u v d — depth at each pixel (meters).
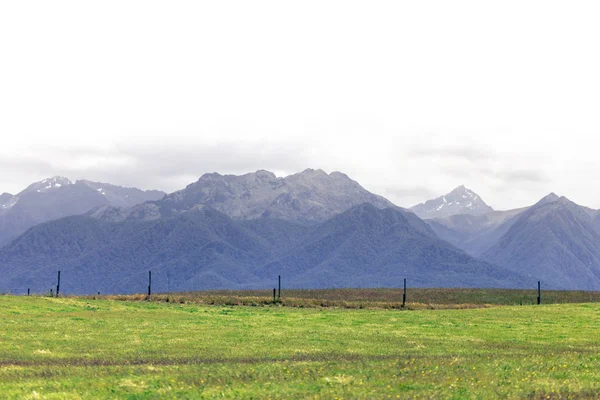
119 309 88.38
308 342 56.50
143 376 36.06
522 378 34.62
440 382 33.31
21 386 32.81
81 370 38.59
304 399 29.00
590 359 44.09
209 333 62.72
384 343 56.28
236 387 32.16
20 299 89.88
